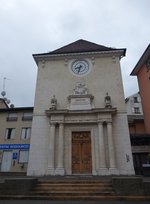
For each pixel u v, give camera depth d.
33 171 16.03
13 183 9.34
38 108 18.48
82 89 18.88
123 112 17.39
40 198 8.58
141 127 26.59
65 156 16.47
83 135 17.34
